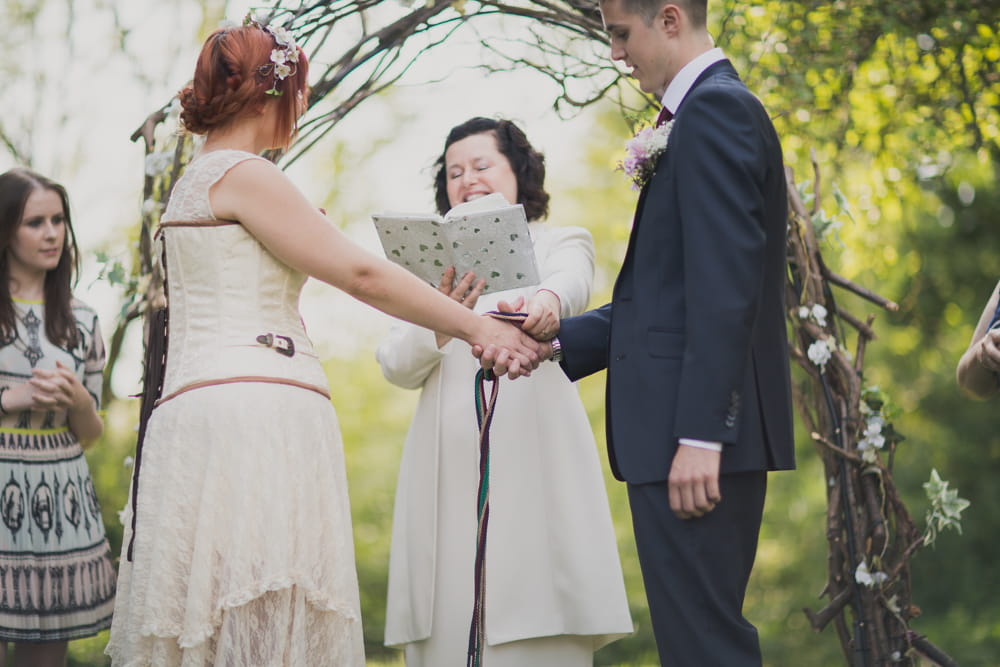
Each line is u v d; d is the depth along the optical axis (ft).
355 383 41.14
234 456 7.44
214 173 7.75
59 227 10.71
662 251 7.56
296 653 7.48
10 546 10.18
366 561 37.70
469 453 9.93
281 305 7.91
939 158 16.24
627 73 11.24
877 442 10.41
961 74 14.24
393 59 10.71
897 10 13.41
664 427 7.38
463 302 9.11
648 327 7.55
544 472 9.78
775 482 35.76
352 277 7.91
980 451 33.63
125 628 8.02
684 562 7.26
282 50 8.03
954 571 33.17
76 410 10.64
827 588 10.66
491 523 9.68
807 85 14.44
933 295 32.48
